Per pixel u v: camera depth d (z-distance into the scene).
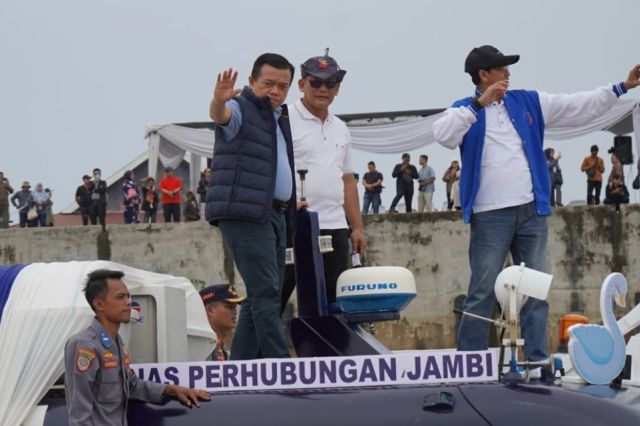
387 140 45.78
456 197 44.94
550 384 7.63
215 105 8.25
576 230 43.09
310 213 9.13
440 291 43.41
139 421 7.56
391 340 43.41
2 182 48.00
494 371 7.69
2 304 7.86
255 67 8.92
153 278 8.98
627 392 7.61
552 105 9.42
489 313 9.23
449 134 8.96
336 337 8.77
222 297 10.92
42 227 45.81
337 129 10.87
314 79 10.52
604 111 9.46
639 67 9.29
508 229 9.21
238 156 8.58
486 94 8.86
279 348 8.59
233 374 7.73
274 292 8.65
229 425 7.48
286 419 7.47
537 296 7.74
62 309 7.76
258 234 8.59
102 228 45.47
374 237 43.78
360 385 7.68
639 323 8.87
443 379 7.67
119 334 7.93
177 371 7.76
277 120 8.98
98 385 7.40
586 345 7.73
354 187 11.16
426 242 43.56
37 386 7.64
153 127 48.09
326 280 10.66
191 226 44.91
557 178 43.38
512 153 9.23
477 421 7.36
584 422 7.25
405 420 7.41
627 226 42.84
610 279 7.80
